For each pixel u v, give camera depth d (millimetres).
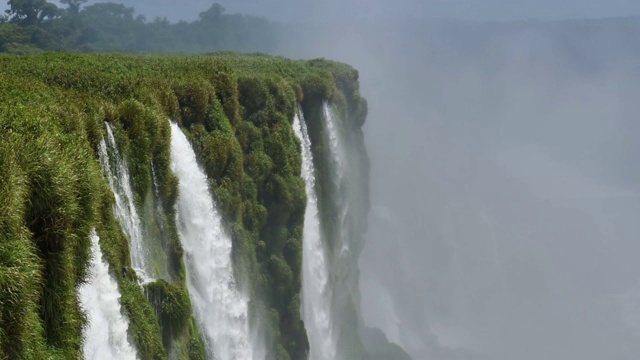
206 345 37469
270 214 47656
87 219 23391
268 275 46781
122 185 30250
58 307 21438
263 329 45406
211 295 39062
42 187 21328
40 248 21297
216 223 40312
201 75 43594
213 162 40688
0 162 20344
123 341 27109
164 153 34000
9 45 105500
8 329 18266
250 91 48156
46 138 23062
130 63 44812
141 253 30984
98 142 28469
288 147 49438
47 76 35688
